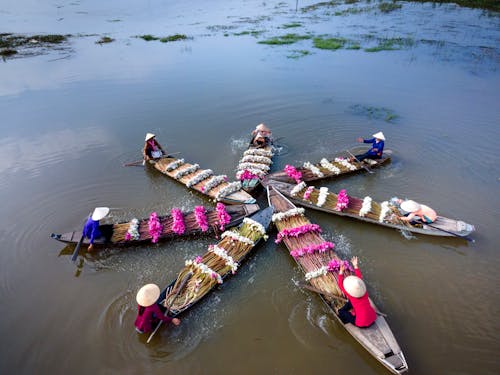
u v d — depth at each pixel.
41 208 13.11
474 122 18.14
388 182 14.18
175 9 56.72
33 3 64.69
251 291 9.69
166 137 17.92
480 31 33.97
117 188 14.27
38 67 28.19
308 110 20.23
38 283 10.19
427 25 37.16
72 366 8.05
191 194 13.84
